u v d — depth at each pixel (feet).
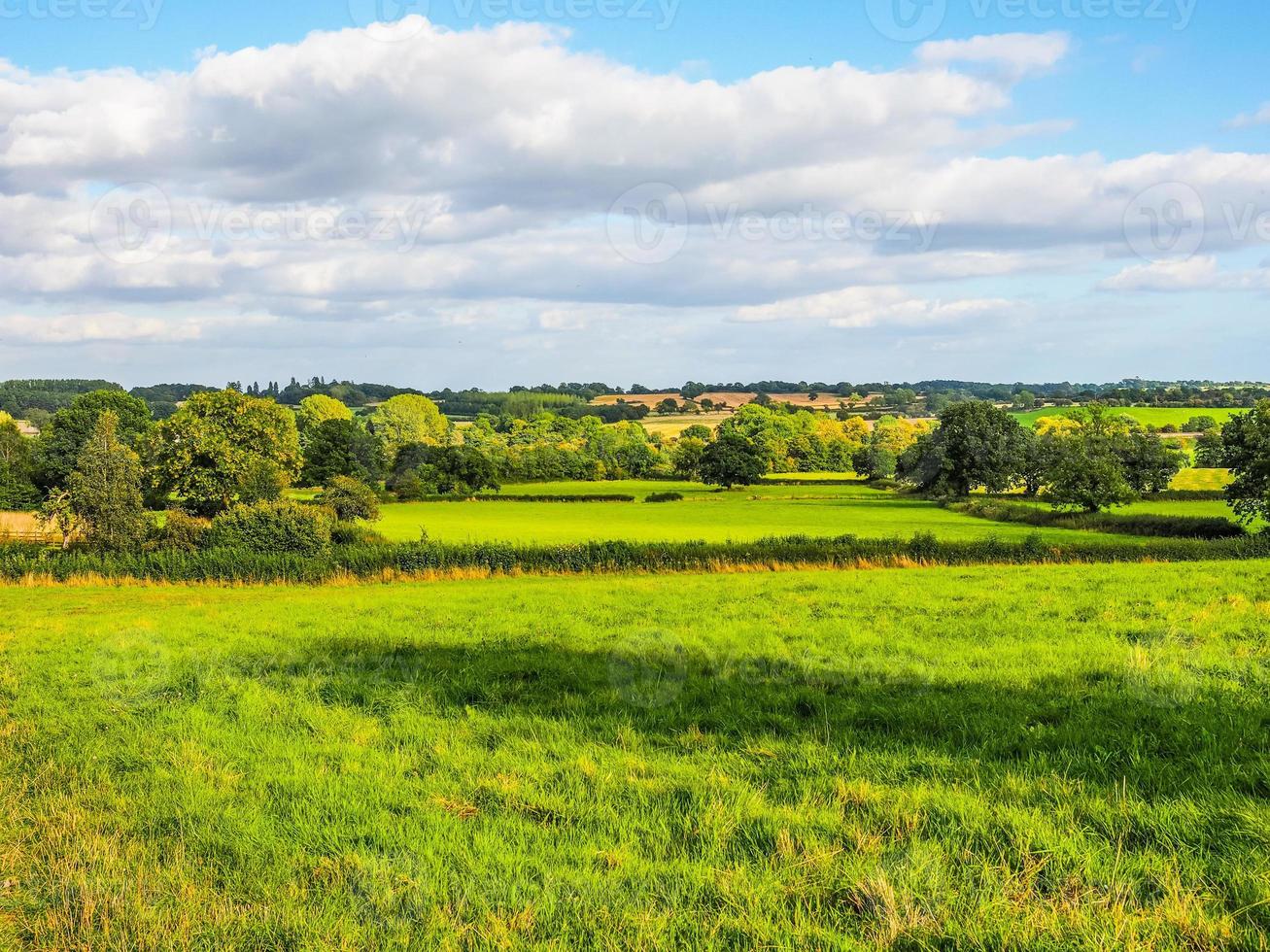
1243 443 190.70
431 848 22.38
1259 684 34.58
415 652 50.52
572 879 20.34
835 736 30.40
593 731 32.63
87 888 20.51
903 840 21.67
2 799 27.04
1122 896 18.52
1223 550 117.70
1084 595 66.95
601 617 64.44
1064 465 248.73
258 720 35.94
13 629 72.54
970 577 87.71
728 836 22.44
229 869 21.72
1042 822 22.04
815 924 18.03
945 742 29.14
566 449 533.96
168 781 28.27
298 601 92.07
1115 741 28.22
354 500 210.79
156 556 129.80
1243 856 19.63
